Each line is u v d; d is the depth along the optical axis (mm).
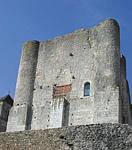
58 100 27875
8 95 36531
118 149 18891
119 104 25359
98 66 27719
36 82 30047
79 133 19938
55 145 19844
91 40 29484
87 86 27703
